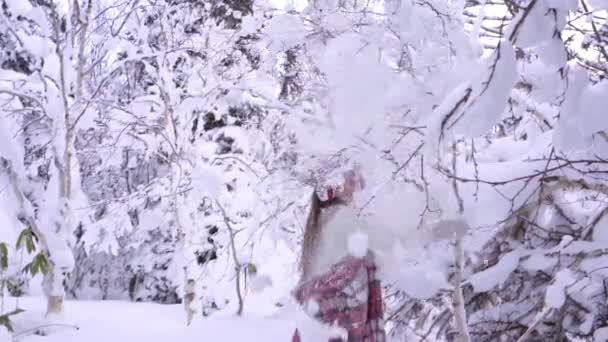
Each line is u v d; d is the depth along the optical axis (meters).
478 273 3.51
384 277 3.07
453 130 2.36
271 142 6.19
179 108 6.28
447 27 2.94
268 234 5.50
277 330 4.98
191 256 6.19
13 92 5.57
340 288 2.95
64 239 5.41
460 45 2.92
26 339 4.82
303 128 3.26
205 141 6.62
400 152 2.87
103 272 11.95
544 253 3.50
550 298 3.03
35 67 5.81
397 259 3.04
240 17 6.23
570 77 2.17
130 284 11.90
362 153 2.94
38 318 5.32
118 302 7.79
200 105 6.20
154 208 8.00
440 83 2.81
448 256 3.26
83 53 5.86
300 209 4.75
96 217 9.89
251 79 5.35
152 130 6.57
